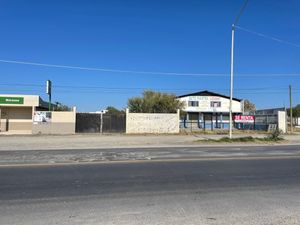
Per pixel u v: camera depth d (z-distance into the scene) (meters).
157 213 6.47
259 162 13.52
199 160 13.87
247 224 5.85
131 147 20.83
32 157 14.84
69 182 9.30
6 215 6.33
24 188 8.56
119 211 6.60
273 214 6.43
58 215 6.33
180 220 6.05
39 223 5.87
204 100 77.50
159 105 59.53
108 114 39.56
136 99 60.44
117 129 39.75
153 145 22.73
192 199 7.56
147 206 6.97
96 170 11.21
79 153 16.69
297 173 10.98
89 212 6.53
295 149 20.19
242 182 9.48
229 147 21.30
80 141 26.42
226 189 8.59
